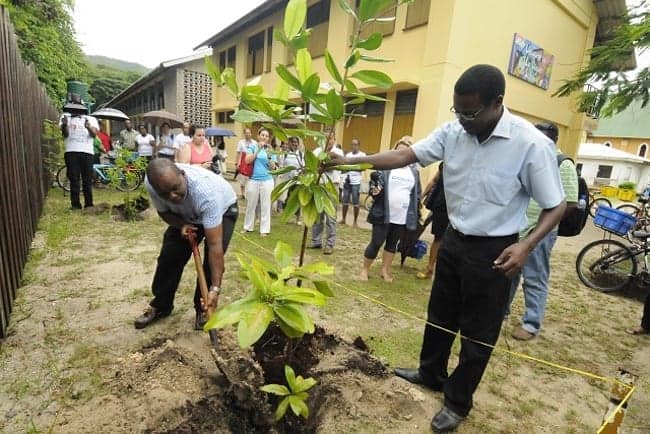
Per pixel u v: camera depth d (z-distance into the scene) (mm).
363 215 9094
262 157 5734
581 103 8133
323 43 11578
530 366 2934
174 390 1901
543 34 10469
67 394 2109
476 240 1952
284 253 1825
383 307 3703
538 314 3359
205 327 1307
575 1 10977
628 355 3242
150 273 3967
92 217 6086
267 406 1853
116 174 7160
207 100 18625
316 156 1613
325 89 1713
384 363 2670
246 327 1267
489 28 8852
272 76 14078
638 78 7051
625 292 4879
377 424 2021
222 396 1878
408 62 9203
